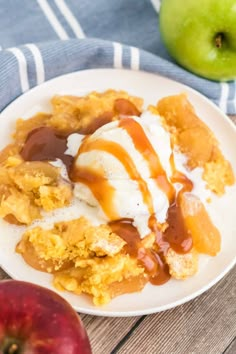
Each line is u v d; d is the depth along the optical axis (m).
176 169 0.77
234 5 0.79
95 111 0.79
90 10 0.89
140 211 0.73
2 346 0.57
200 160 0.79
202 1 0.80
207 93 0.86
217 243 0.75
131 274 0.72
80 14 0.89
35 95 0.81
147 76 0.84
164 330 0.72
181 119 0.80
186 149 0.79
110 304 0.71
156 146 0.74
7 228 0.73
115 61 0.84
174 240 0.74
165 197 0.74
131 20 0.90
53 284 0.71
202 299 0.74
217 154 0.80
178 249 0.73
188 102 0.81
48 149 0.77
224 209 0.78
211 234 0.75
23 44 0.86
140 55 0.84
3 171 0.75
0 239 0.73
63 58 0.83
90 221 0.73
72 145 0.77
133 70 0.84
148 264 0.72
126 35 0.89
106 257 0.71
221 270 0.74
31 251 0.72
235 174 0.80
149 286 0.72
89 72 0.83
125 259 0.71
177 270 0.73
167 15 0.83
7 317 0.58
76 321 0.59
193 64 0.85
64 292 0.71
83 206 0.74
